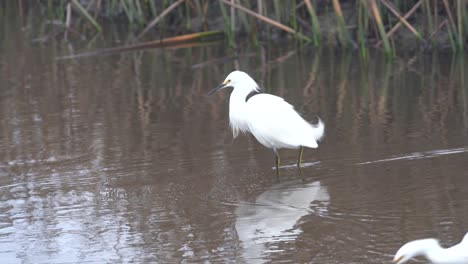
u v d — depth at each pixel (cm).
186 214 1023
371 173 1159
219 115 1567
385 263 835
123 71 2078
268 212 1018
